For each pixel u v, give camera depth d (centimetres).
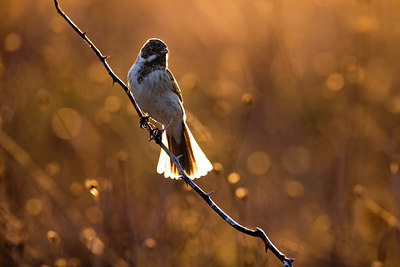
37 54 1502
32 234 1009
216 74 1639
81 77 1493
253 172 1222
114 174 1071
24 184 1101
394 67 1530
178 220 1025
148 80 887
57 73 1451
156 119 912
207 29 1767
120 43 1698
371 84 1405
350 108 1276
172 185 998
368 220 1176
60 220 1045
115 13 1766
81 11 1723
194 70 1666
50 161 1248
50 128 1309
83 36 727
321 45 1641
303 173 1288
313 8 1686
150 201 1077
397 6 1608
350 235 1052
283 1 1557
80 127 1338
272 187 1180
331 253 1028
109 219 948
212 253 994
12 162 1086
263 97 1411
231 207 984
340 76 1371
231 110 1422
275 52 1480
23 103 1309
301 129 1364
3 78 1208
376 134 1309
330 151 1291
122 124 1304
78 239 1028
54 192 1077
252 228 934
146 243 918
